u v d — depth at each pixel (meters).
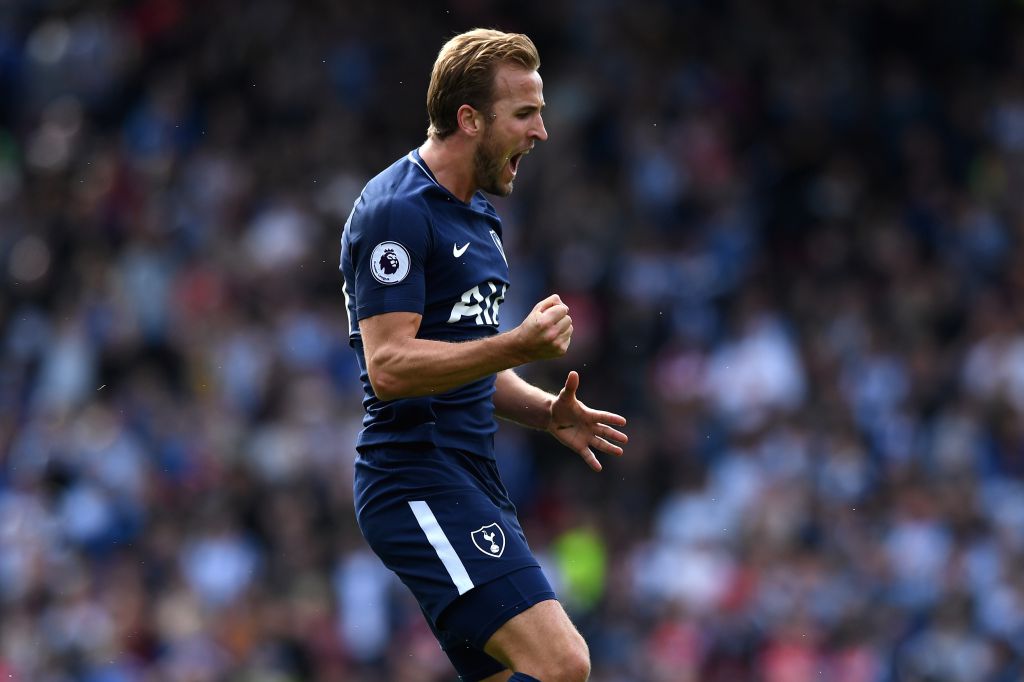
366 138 50.09
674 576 35.19
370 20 52.56
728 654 33.31
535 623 14.70
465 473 15.45
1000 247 45.50
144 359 42.72
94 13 54.41
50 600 35.84
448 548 14.99
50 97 53.03
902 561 34.84
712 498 37.16
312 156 48.66
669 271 44.12
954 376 40.28
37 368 43.66
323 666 34.19
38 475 39.53
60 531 37.78
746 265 44.22
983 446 38.12
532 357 14.09
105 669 33.97
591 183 47.03
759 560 34.66
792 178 48.06
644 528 37.53
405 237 14.72
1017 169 48.28
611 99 49.66
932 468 37.94
